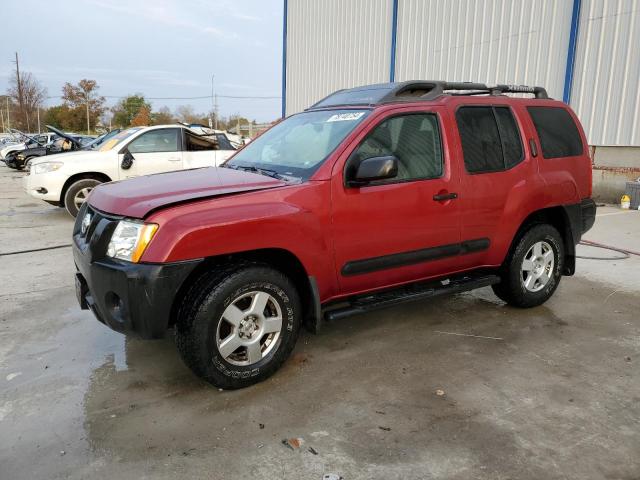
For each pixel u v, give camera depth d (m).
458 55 13.66
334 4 18.53
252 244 3.14
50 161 8.88
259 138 4.59
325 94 19.56
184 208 3.06
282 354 3.44
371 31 16.83
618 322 4.48
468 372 3.56
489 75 12.84
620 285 5.50
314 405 3.13
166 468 2.56
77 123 77.19
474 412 3.05
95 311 3.33
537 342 4.07
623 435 2.83
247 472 2.53
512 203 4.31
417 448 2.71
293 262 3.48
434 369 3.61
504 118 4.40
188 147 9.79
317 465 2.58
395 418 2.99
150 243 2.96
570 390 3.32
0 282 5.56
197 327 3.07
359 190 3.55
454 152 4.01
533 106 4.63
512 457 2.64
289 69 22.02
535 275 4.71
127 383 3.40
